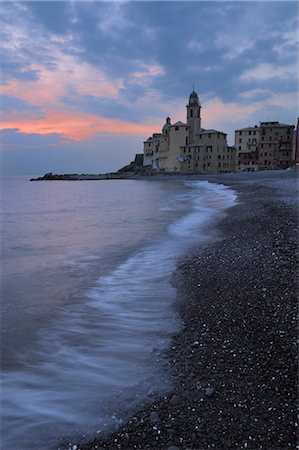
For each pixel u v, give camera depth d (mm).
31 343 5953
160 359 5227
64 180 157375
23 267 11203
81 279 9711
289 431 3543
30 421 4082
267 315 6102
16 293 8578
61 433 3859
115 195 52750
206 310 6781
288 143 107375
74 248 14172
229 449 3379
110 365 5191
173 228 18375
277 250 10242
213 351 5227
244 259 9859
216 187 56469
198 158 111688
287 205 21641
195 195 44406
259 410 3861
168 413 3963
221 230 16219
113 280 9453
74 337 6141
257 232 13859
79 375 4957
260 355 4930
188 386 4438
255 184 49250
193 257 11164
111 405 4234
